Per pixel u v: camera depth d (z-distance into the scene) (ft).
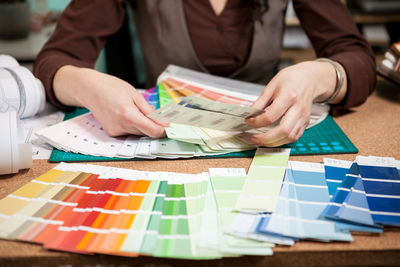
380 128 2.59
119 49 4.28
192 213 1.67
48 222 1.60
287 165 2.07
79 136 2.37
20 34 5.48
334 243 1.52
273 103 2.13
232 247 1.46
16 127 2.04
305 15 3.46
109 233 1.53
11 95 2.52
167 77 3.11
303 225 1.58
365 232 1.58
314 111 2.78
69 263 1.48
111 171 2.02
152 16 3.49
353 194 1.80
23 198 1.76
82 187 1.86
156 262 1.48
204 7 3.45
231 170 2.01
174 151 2.18
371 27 7.04
